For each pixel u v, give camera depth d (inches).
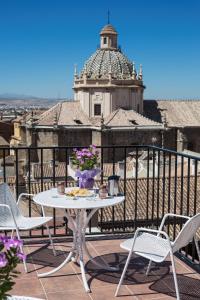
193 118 2588.6
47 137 2241.6
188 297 211.6
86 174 257.3
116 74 2544.3
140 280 232.1
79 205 221.0
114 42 2731.3
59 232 338.0
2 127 3201.3
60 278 233.6
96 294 214.7
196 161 253.4
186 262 257.9
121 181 811.4
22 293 215.2
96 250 277.7
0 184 260.4
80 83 2495.1
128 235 303.7
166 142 2362.2
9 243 114.9
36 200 233.6
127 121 2290.8
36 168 1517.0
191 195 751.1
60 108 2421.3
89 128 2297.0
